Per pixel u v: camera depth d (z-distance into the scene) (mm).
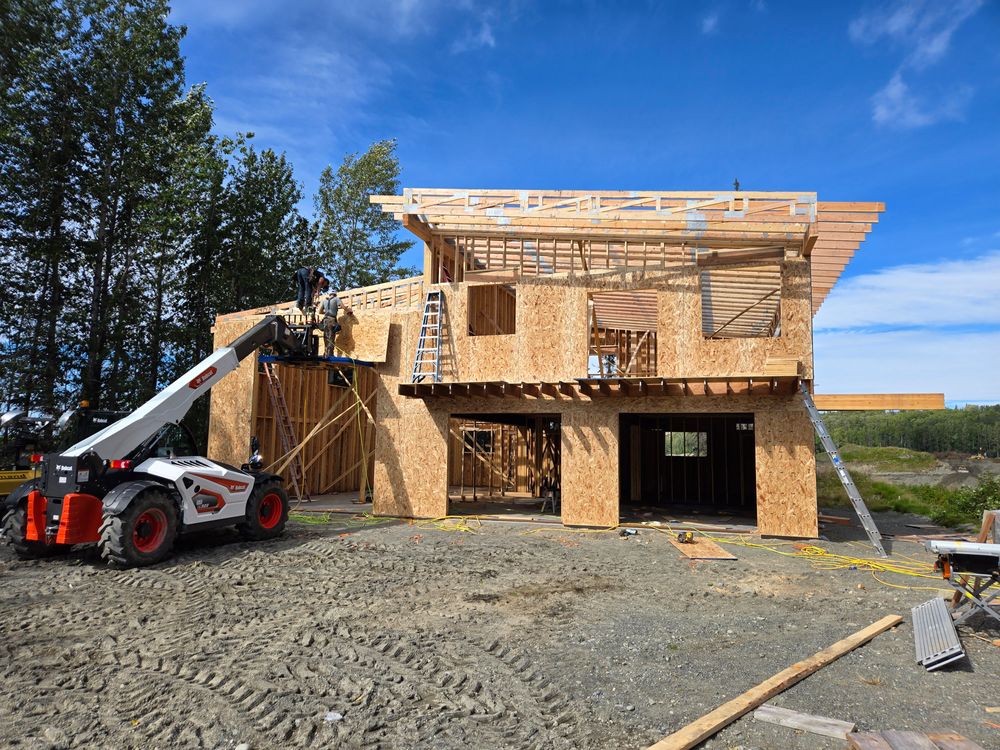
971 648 5207
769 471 11477
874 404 12578
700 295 12242
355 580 7762
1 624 5957
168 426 9945
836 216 10734
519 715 3979
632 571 8367
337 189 35906
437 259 14766
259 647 5250
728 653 5121
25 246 21125
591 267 14812
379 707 4082
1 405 20719
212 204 26969
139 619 6102
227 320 17922
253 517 10305
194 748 3543
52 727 3771
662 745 3428
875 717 3902
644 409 12391
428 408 13914
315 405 19109
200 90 25375
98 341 22375
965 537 11445
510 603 6719
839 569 8562
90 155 22781
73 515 8180
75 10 22016
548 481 16438
